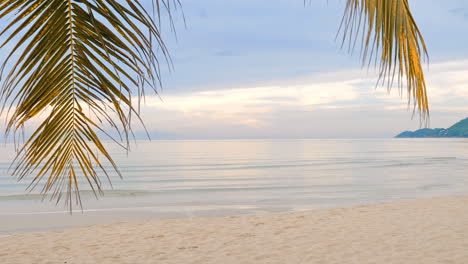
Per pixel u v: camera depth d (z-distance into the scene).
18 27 1.36
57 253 7.19
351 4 1.49
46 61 1.42
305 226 9.07
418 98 1.59
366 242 7.27
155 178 33.53
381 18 1.51
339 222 9.41
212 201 18.33
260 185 26.39
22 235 8.84
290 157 72.88
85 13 1.40
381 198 18.67
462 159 58.84
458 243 6.93
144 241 8.00
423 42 1.55
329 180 29.14
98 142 1.58
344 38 1.46
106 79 1.39
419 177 30.27
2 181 32.31
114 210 15.63
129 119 1.36
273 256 6.55
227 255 6.71
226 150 123.62
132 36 1.32
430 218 9.47
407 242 7.14
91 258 6.79
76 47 1.45
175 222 10.17
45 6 1.39
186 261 6.42
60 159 1.60
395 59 1.52
